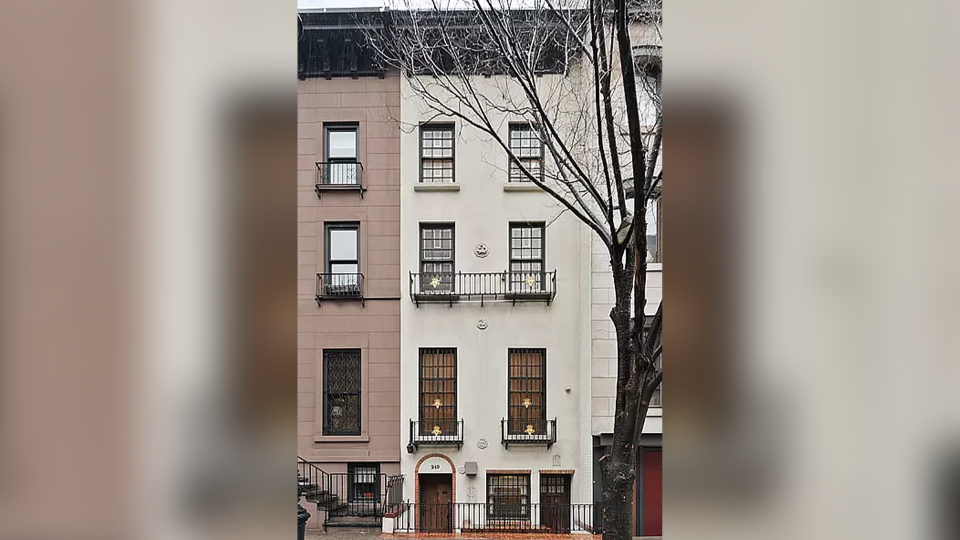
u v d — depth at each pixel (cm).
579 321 761
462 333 775
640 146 389
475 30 634
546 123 508
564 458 747
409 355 774
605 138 541
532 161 767
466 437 760
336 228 807
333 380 790
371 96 803
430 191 786
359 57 802
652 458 663
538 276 771
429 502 755
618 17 378
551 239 772
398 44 710
